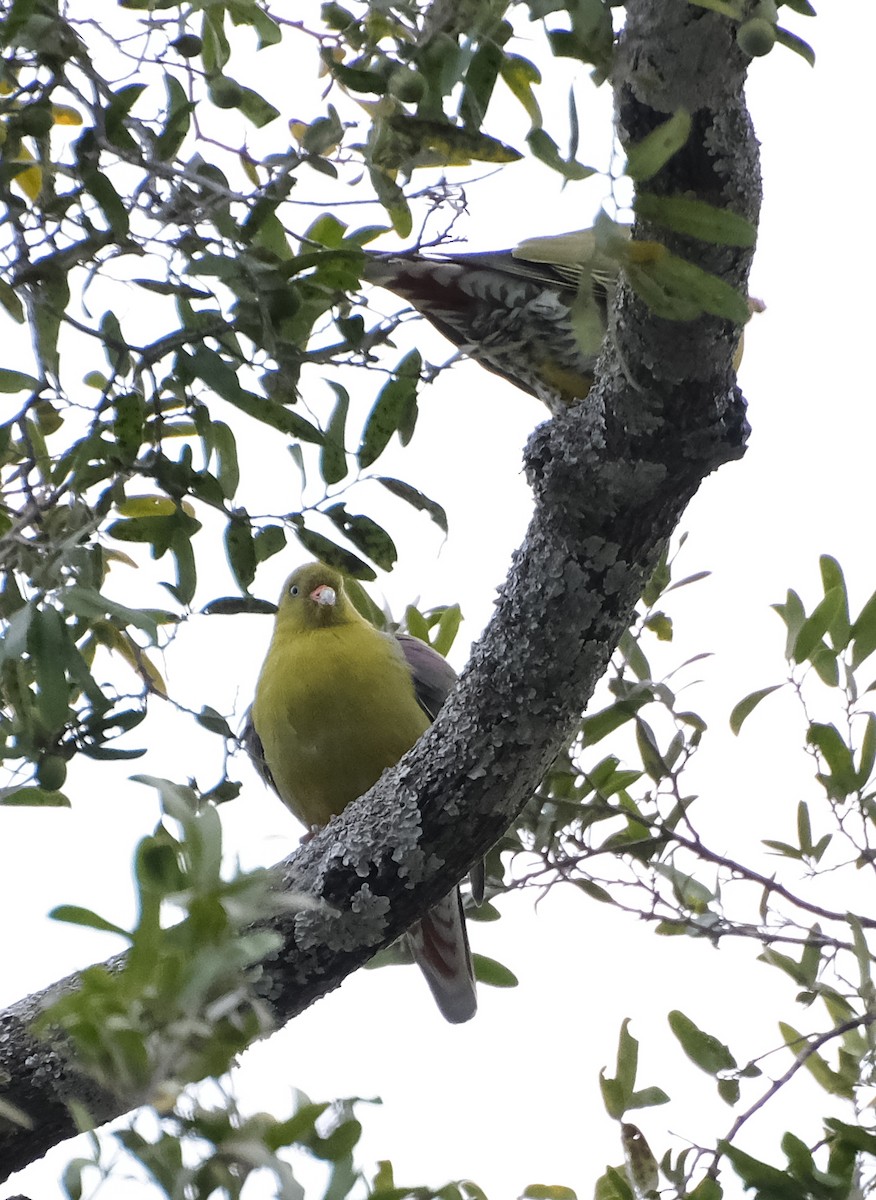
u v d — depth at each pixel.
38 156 5.37
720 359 5.62
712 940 7.93
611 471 5.95
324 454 5.51
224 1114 3.86
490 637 6.44
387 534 5.64
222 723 5.89
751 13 4.70
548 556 6.24
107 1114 6.30
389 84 5.06
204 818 3.95
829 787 7.93
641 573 6.24
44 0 4.96
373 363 5.34
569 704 6.48
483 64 4.84
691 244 5.25
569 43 4.61
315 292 5.22
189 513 6.21
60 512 5.67
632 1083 7.33
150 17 5.31
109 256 5.21
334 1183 3.98
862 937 7.11
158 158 5.16
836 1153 6.18
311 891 6.71
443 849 6.73
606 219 4.21
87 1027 3.75
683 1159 6.64
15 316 5.53
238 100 5.27
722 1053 7.38
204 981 3.76
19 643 5.06
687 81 5.01
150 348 5.25
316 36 5.31
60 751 5.70
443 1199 4.18
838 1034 7.02
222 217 5.13
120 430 5.36
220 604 5.83
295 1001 6.79
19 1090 6.23
